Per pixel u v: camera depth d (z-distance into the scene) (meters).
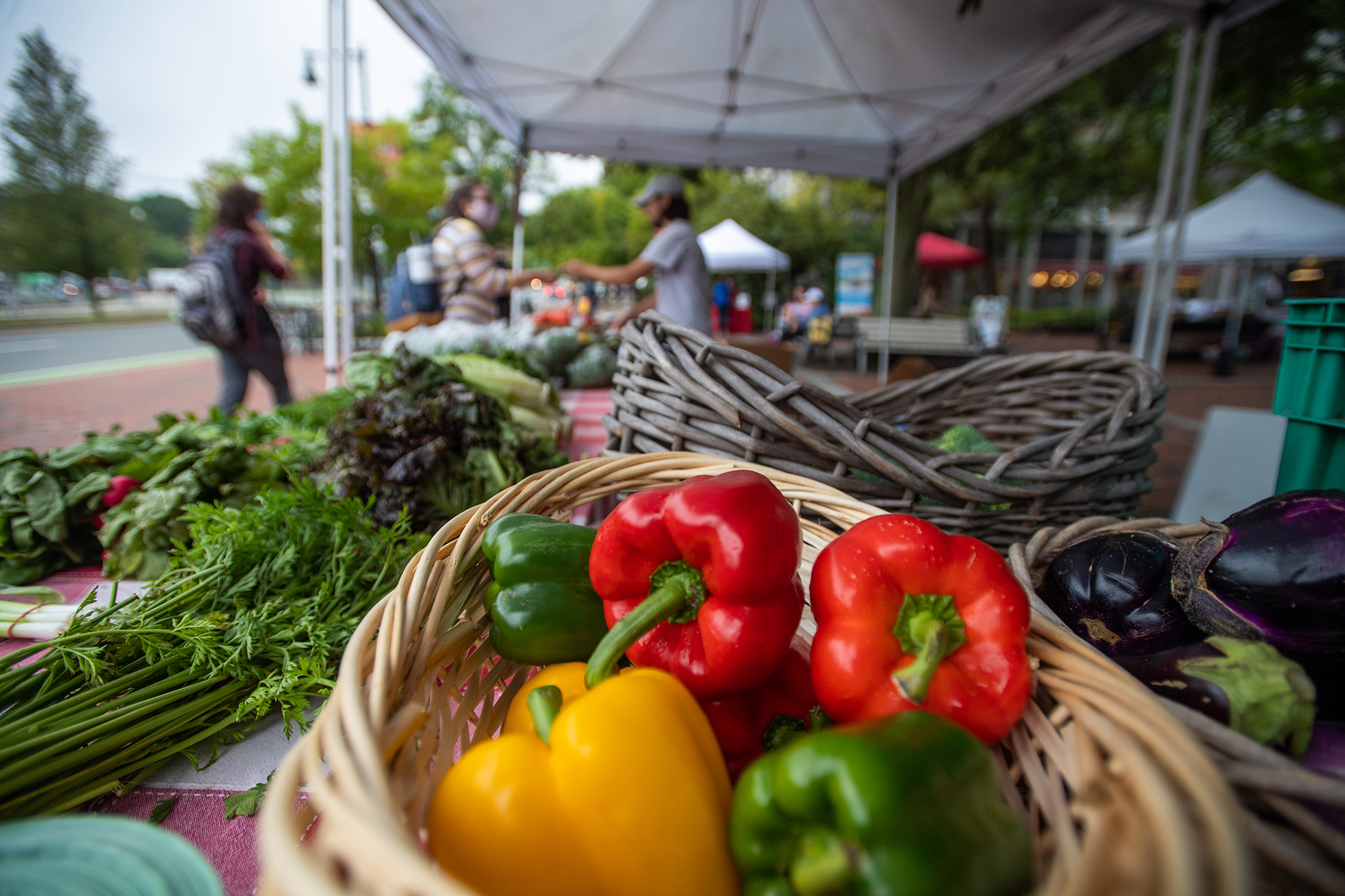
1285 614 0.95
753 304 25.44
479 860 0.82
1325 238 10.80
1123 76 11.93
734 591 1.01
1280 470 1.60
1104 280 29.62
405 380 2.09
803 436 1.45
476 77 5.65
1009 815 0.76
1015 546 1.26
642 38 5.32
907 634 0.97
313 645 1.26
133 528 1.72
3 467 1.80
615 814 0.82
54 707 1.04
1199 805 0.63
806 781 0.75
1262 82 11.03
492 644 1.27
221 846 0.99
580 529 1.30
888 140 7.27
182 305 4.16
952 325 12.66
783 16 5.12
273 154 13.48
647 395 1.70
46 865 0.64
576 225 28.59
